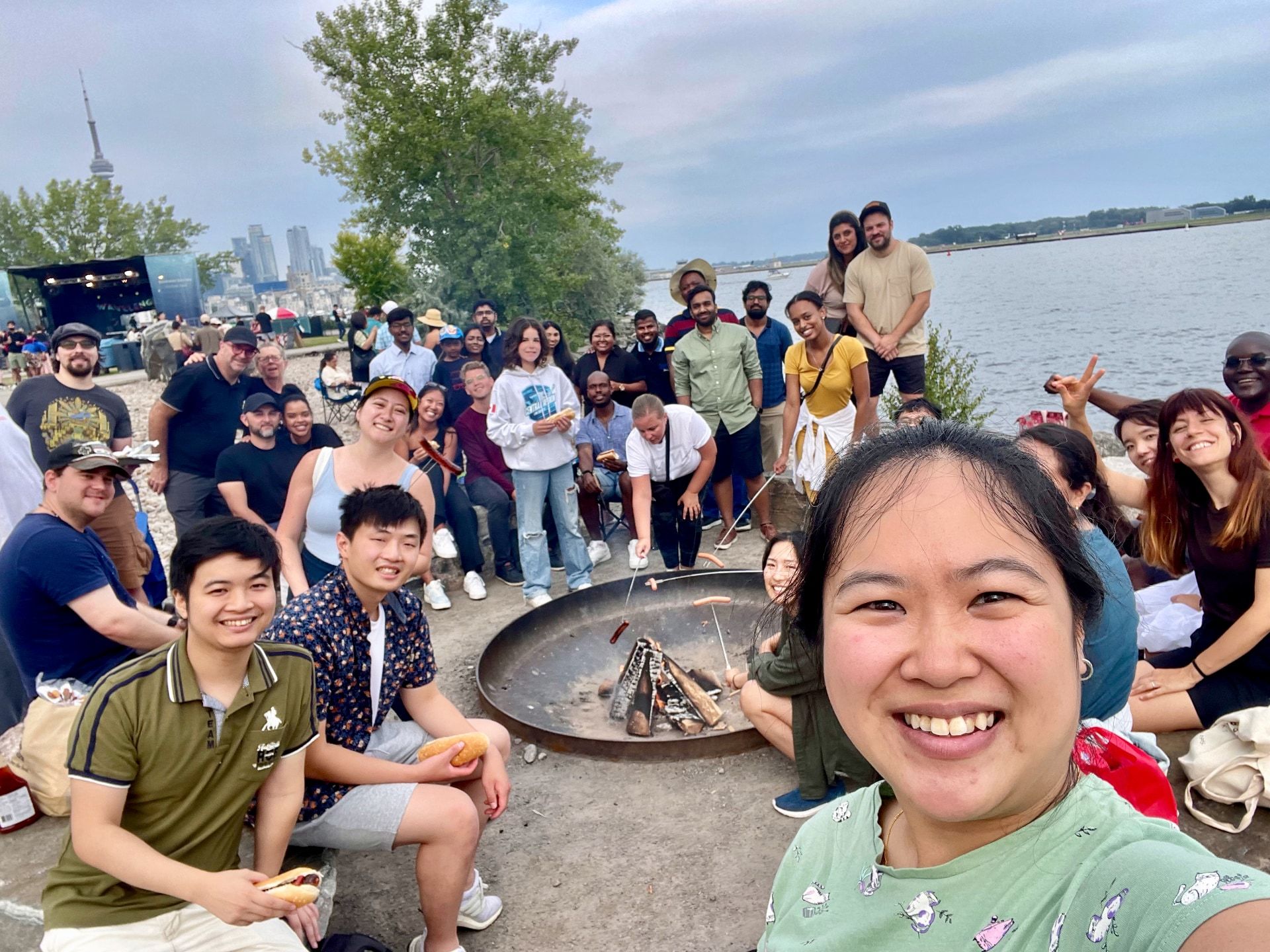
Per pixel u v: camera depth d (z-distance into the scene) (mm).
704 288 6172
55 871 2086
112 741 1950
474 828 2547
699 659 4594
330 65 21453
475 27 21406
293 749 2279
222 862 2195
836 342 5551
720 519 6973
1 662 3900
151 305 30828
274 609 2109
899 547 781
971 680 753
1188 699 3199
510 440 5355
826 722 3121
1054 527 799
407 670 2873
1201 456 3104
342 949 2406
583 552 5785
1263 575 3023
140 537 4633
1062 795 821
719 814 3330
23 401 5324
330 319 34375
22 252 44750
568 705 4270
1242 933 581
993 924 794
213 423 5859
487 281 21828
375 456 4055
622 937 2748
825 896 1022
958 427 875
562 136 23000
